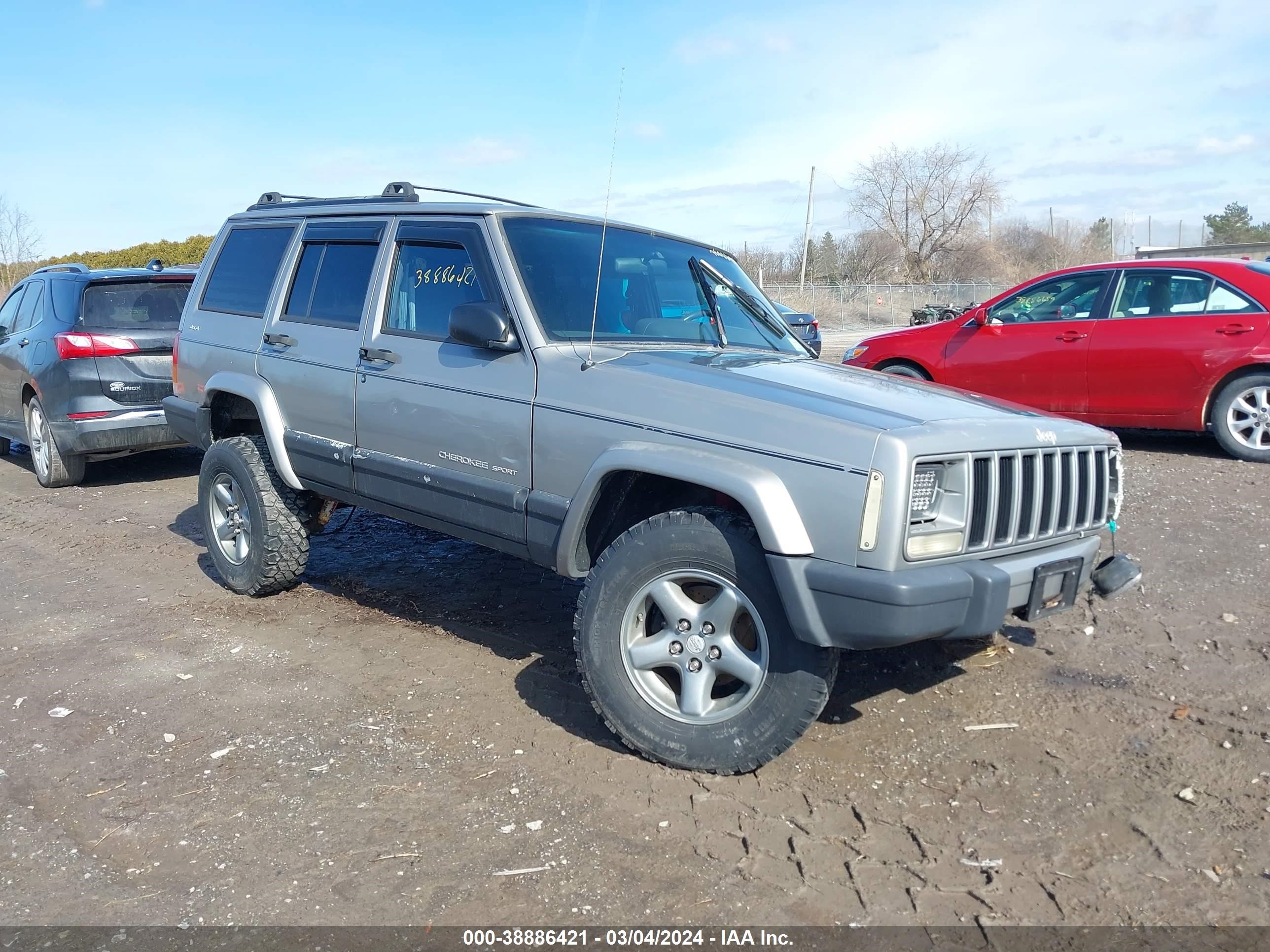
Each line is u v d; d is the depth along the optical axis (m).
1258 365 7.97
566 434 3.69
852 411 3.21
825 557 3.06
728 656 3.33
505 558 6.14
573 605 5.27
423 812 3.20
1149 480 7.56
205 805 3.27
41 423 8.54
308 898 2.77
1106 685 4.11
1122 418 8.60
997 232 70.38
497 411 3.94
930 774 3.42
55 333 8.05
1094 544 3.67
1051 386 8.90
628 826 3.11
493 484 3.98
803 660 3.19
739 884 2.81
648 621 3.60
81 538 6.91
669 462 3.32
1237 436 8.19
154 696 4.15
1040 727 3.76
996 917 2.66
